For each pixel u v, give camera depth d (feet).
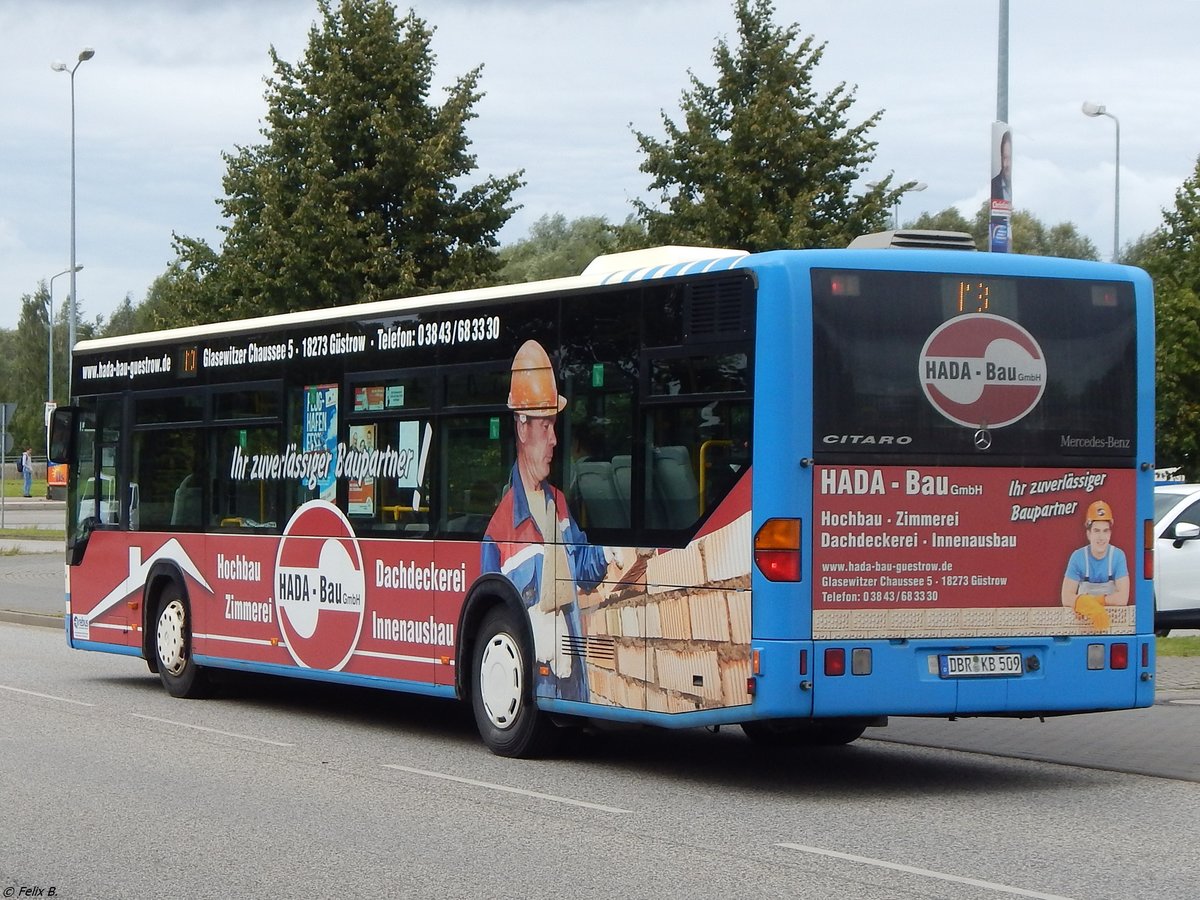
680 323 33.06
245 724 44.29
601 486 34.78
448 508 39.45
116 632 53.11
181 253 110.32
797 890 23.91
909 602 31.55
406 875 25.05
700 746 40.37
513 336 37.55
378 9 106.32
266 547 46.16
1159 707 44.39
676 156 94.12
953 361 32.14
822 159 92.48
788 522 30.81
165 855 26.58
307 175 102.27
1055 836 28.12
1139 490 33.68
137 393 52.21
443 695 39.47
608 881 24.58
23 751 38.63
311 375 44.57
